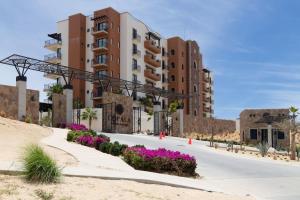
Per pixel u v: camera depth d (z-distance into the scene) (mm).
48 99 70312
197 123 70250
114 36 72562
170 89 87250
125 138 38031
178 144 37219
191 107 89312
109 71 70750
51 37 76312
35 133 30484
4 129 28047
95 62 71250
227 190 13211
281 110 54969
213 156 28000
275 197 12844
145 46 78938
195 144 41156
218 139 63812
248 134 56750
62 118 44406
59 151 20500
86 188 10250
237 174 18625
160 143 35906
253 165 23344
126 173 13602
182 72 88500
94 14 73188
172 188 11883
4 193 8781
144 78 78188
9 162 12867
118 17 74250
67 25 74500
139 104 71125
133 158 17484
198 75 95312
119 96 50125
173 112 62125
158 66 82438
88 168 14531
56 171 10641
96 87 68938
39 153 10773
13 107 38062
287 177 18094
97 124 53219
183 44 90312
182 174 16828
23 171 10539
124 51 73375
